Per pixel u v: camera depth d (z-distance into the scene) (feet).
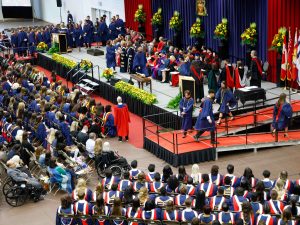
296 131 84.33
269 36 102.32
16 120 86.07
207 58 104.17
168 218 52.34
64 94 98.48
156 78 109.40
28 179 69.00
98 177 73.72
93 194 57.67
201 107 82.33
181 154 77.05
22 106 87.10
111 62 117.08
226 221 50.39
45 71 131.85
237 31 110.73
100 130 88.28
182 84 90.43
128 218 53.06
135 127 93.97
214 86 95.04
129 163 79.41
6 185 71.51
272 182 57.31
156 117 92.63
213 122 78.48
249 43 105.40
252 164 76.59
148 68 111.34
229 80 93.56
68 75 120.37
